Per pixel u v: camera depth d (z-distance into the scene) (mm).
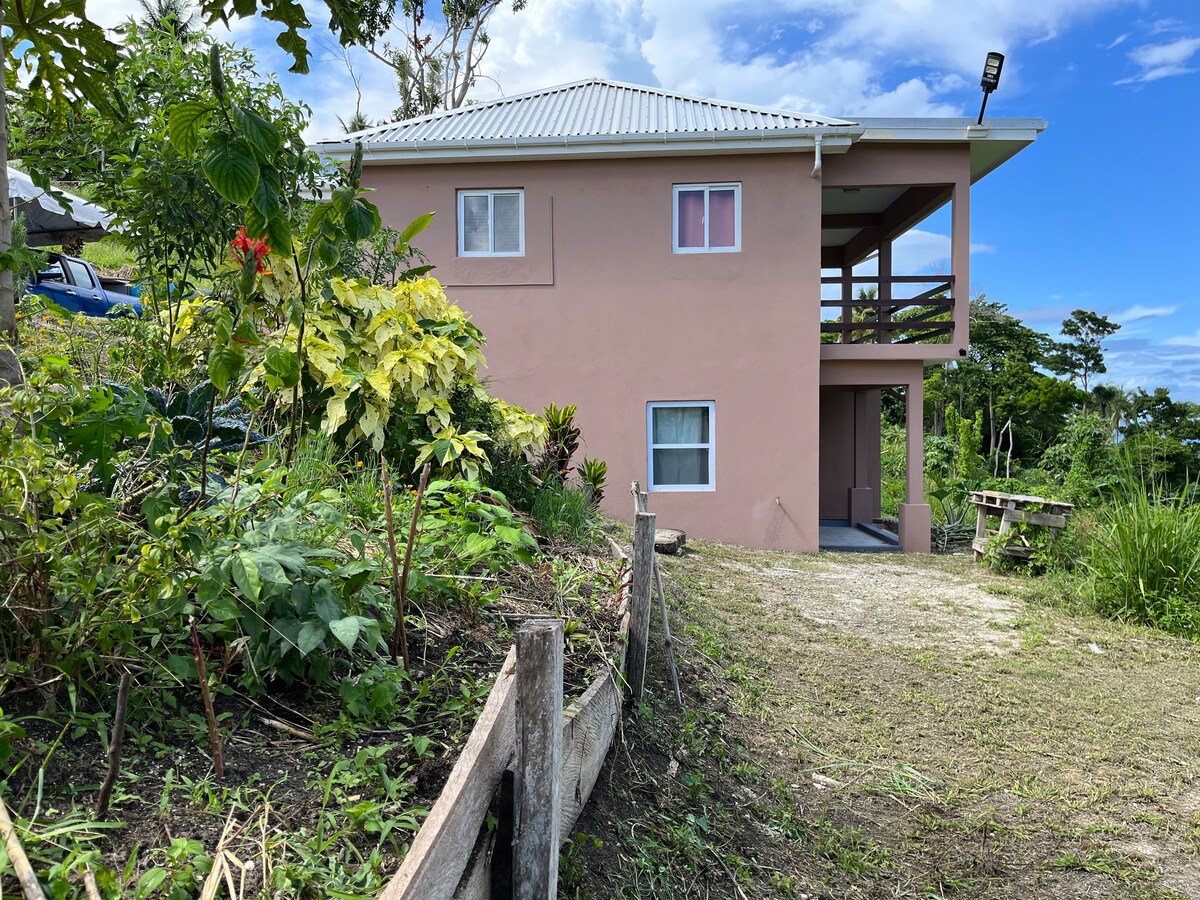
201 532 2045
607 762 3283
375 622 2184
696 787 3516
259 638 2227
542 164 10602
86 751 1845
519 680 1900
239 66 4117
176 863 1514
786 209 10562
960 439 20906
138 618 1840
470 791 1795
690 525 10773
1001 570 9391
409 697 2504
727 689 4848
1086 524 9305
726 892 3008
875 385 11664
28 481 1739
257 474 2768
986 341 34344
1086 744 4801
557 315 10695
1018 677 5793
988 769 4438
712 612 6336
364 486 3643
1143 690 5688
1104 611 7641
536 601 3762
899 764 4398
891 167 10805
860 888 3359
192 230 3752
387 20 25562
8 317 2102
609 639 3664
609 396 10727
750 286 10625
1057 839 3840
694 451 10898
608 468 10750
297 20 2863
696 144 10219
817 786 4094
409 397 4559
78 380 1986
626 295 10672
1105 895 3463
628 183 10602
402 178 10570
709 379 10688
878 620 7000
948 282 10977
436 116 11758
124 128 3590
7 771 1666
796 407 10664
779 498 10703
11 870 1401
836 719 4875
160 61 3742
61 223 11508
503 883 1979
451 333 5211
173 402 2883
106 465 2102
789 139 10203
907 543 11336
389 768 2111
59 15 2502
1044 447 27641
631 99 12438
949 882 3467
